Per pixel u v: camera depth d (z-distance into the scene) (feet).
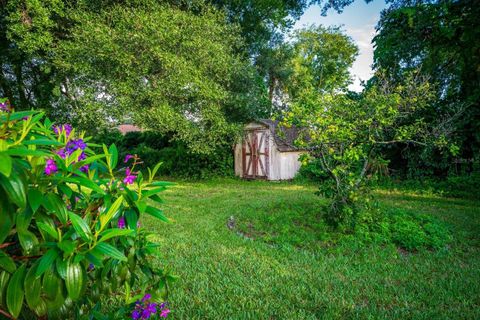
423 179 38.83
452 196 34.24
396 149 40.98
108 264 5.17
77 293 3.91
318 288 12.30
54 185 4.34
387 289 12.32
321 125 17.56
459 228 20.84
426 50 36.65
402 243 17.43
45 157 4.53
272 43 73.15
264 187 42.19
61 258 3.93
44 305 4.23
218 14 42.32
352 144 19.06
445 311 10.64
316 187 41.70
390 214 21.86
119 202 4.36
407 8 33.27
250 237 19.16
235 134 47.11
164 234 19.24
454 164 36.29
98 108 34.94
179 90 37.09
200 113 41.04
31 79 46.75
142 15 34.27
